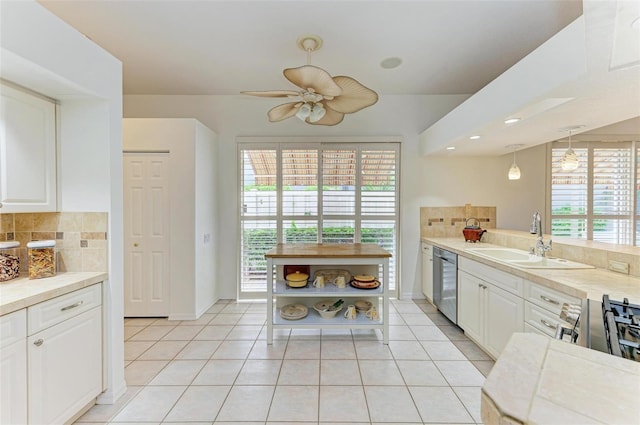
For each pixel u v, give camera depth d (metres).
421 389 2.19
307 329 3.15
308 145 4.31
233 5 2.57
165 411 1.96
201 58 3.37
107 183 2.03
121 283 2.16
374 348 2.84
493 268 2.55
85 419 1.89
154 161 3.54
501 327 2.43
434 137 3.74
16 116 1.73
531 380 0.71
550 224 4.27
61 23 1.65
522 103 2.01
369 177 4.34
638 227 4.28
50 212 2.02
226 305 4.10
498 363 0.80
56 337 1.67
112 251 2.07
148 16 2.70
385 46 3.13
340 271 3.31
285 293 2.94
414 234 4.35
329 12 2.65
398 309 3.93
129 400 2.08
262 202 4.31
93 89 1.88
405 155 4.32
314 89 2.23
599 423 0.56
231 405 2.02
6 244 1.81
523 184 4.30
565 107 2.02
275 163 4.30
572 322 1.47
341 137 4.28
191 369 2.48
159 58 3.37
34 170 1.85
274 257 2.92
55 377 1.66
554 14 2.65
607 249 2.21
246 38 3.01
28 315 1.51
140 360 2.63
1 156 1.65
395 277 4.34
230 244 4.32
